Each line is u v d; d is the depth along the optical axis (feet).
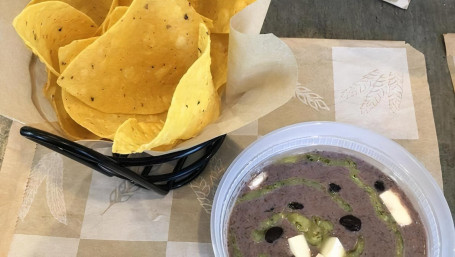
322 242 0.72
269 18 1.03
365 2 1.04
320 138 0.78
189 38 0.68
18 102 0.65
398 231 0.73
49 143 0.59
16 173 0.86
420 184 0.74
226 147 0.87
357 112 0.89
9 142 0.87
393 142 0.75
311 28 1.02
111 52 0.65
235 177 0.75
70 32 0.71
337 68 0.94
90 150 0.61
